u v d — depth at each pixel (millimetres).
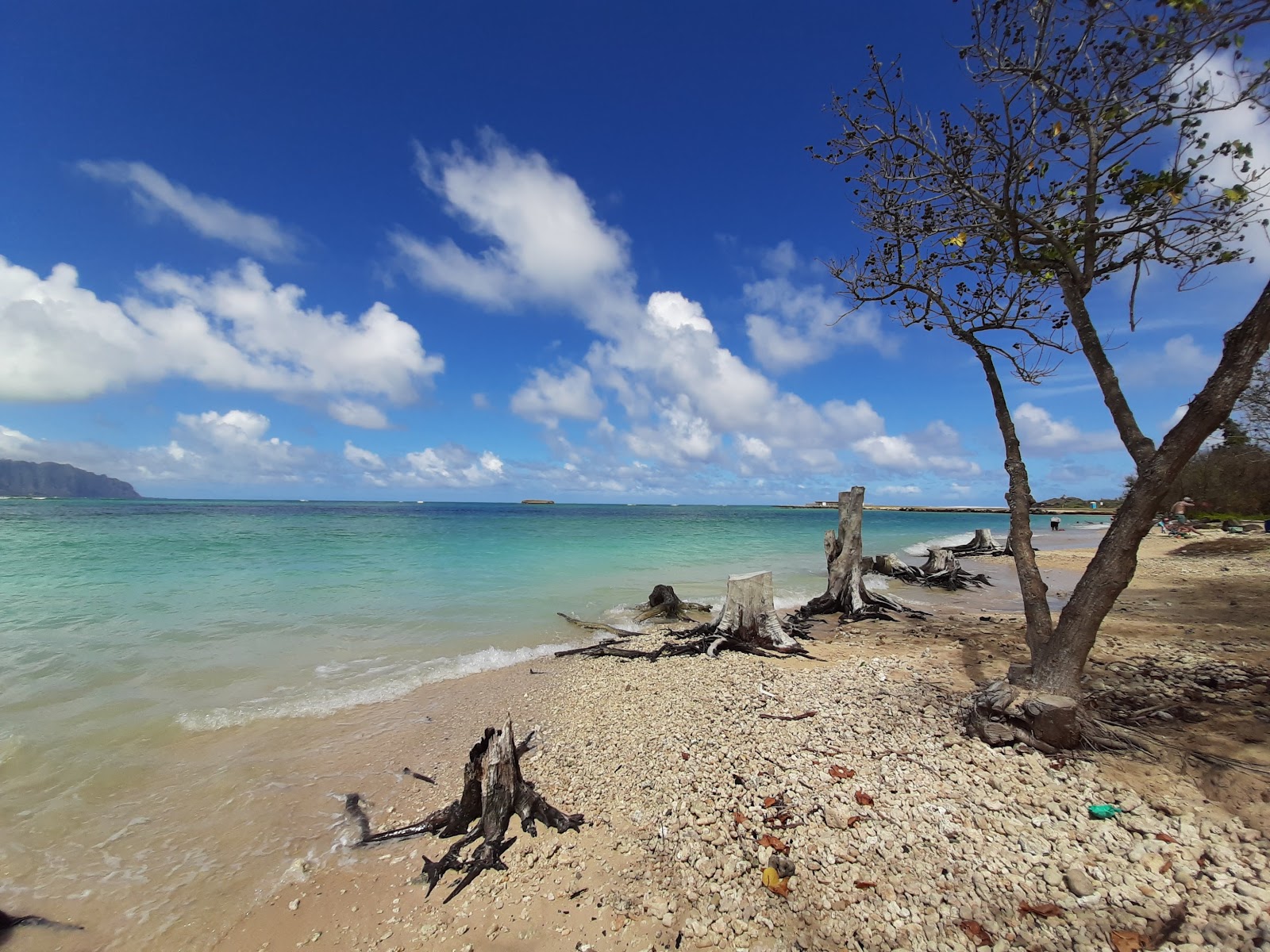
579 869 4246
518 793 4930
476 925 3834
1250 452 35938
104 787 5582
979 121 5617
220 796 5473
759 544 31906
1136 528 4883
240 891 4258
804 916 3527
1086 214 5355
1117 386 5184
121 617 11898
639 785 5309
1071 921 3201
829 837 4203
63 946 3750
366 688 8383
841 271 7391
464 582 17031
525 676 9039
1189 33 4137
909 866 3826
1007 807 4316
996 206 5688
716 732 6320
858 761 5293
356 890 4262
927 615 13492
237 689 8195
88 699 7645
